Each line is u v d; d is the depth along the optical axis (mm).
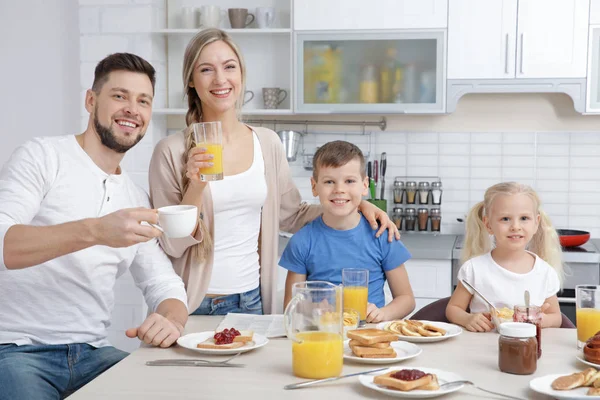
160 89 3875
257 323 1951
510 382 1449
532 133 3904
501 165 3941
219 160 1997
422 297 3451
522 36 3510
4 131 4055
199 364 1571
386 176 4031
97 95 2010
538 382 1392
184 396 1363
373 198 3943
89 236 1575
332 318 1494
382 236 2297
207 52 2240
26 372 1815
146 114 2051
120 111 1990
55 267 1931
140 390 1396
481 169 3959
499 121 3926
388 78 3611
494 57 3537
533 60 3514
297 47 3645
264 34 3869
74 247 1593
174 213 1564
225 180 2242
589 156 3869
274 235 2408
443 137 3971
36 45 3996
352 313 1840
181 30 3664
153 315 1800
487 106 3928
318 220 2369
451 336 1771
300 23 3631
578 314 1705
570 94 3508
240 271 2289
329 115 4027
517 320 1648
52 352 1936
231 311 2275
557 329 1942
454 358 1626
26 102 4027
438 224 3938
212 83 2244
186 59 2291
